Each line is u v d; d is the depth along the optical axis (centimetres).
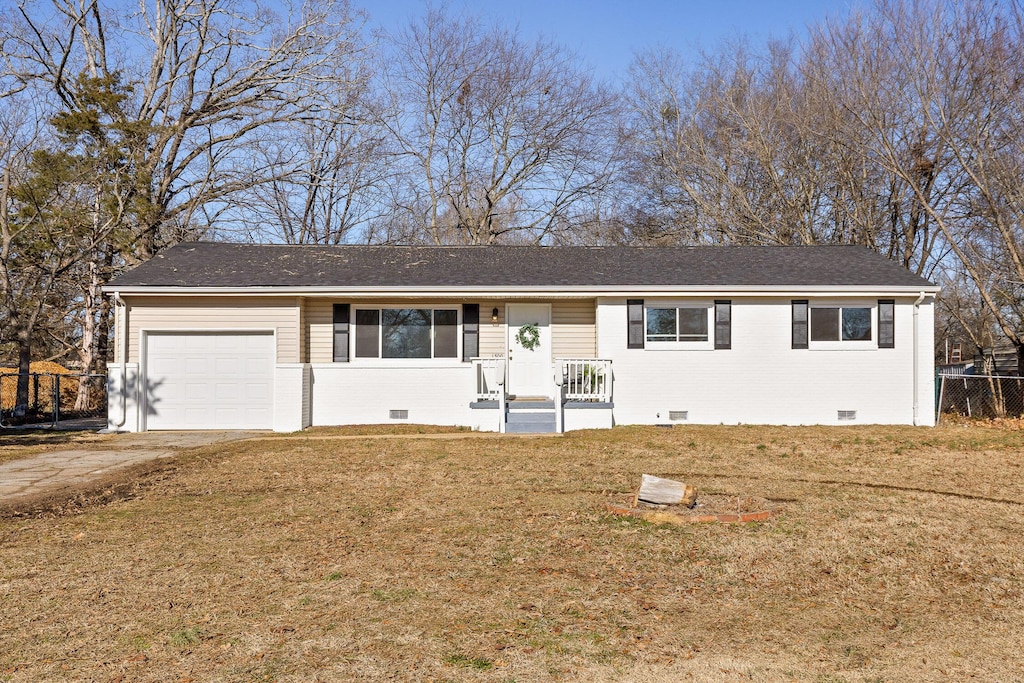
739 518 755
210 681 407
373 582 573
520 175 3206
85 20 2439
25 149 1972
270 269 1683
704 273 1666
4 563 619
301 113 2788
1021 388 2025
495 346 1688
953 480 1000
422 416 1638
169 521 772
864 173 2505
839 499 867
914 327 1614
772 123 2761
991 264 2222
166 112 2594
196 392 1605
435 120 3172
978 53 2022
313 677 413
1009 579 581
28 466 1134
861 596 548
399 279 1620
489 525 750
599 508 818
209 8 2616
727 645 461
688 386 1612
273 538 703
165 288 1548
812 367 1609
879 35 2317
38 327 2625
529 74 3145
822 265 1730
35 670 420
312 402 1630
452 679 412
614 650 452
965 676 418
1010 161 1945
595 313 1692
